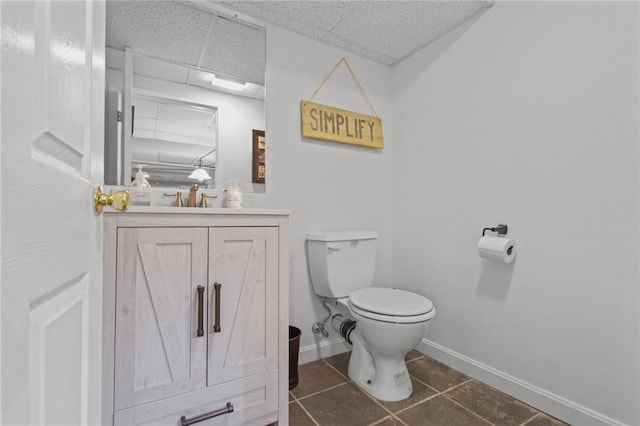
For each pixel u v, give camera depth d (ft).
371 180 7.08
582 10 4.26
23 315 1.01
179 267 3.34
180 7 5.19
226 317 3.59
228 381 3.59
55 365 1.29
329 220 6.49
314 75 6.37
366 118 6.93
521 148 4.91
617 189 3.90
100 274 1.97
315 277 6.01
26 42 1.02
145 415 3.16
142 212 3.16
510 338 4.98
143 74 4.92
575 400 4.21
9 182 0.93
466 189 5.73
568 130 4.37
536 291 4.66
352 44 6.58
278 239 3.95
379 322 4.47
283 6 5.46
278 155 5.93
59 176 1.30
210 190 5.31
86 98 1.68
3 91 0.90
